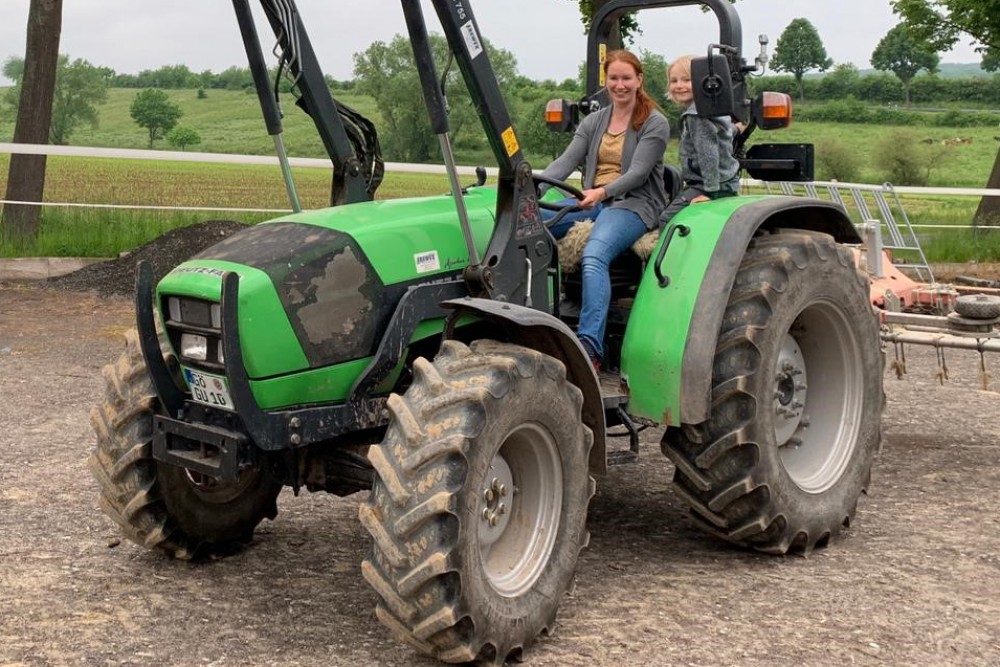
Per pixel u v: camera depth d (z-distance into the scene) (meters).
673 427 4.83
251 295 3.93
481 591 3.71
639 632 4.06
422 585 3.60
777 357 4.78
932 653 3.89
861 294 5.26
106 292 12.13
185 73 99.56
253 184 29.19
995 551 4.97
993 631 4.08
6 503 5.49
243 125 68.69
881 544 5.08
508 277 4.38
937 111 70.00
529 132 20.55
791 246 4.93
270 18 4.56
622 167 5.10
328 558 4.88
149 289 4.22
